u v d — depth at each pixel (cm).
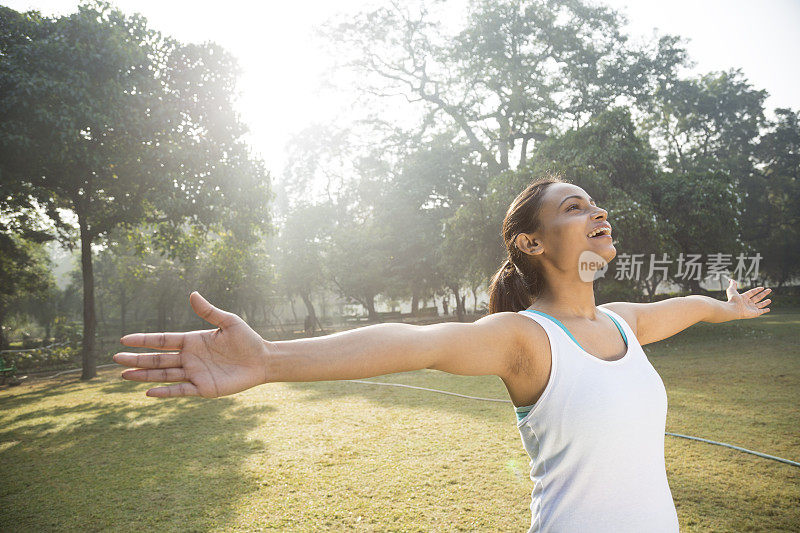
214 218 1489
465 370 113
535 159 1744
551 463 119
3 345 2614
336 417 725
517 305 158
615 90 2627
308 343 100
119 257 2723
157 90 1352
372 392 922
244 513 413
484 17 2569
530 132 2714
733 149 3244
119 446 633
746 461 476
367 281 3042
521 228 141
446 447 556
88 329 1494
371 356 101
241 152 1516
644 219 1388
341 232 3161
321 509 414
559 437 115
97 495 469
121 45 1253
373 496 434
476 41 2600
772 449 505
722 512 380
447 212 2641
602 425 112
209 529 388
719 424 596
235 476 498
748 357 1087
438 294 3212
